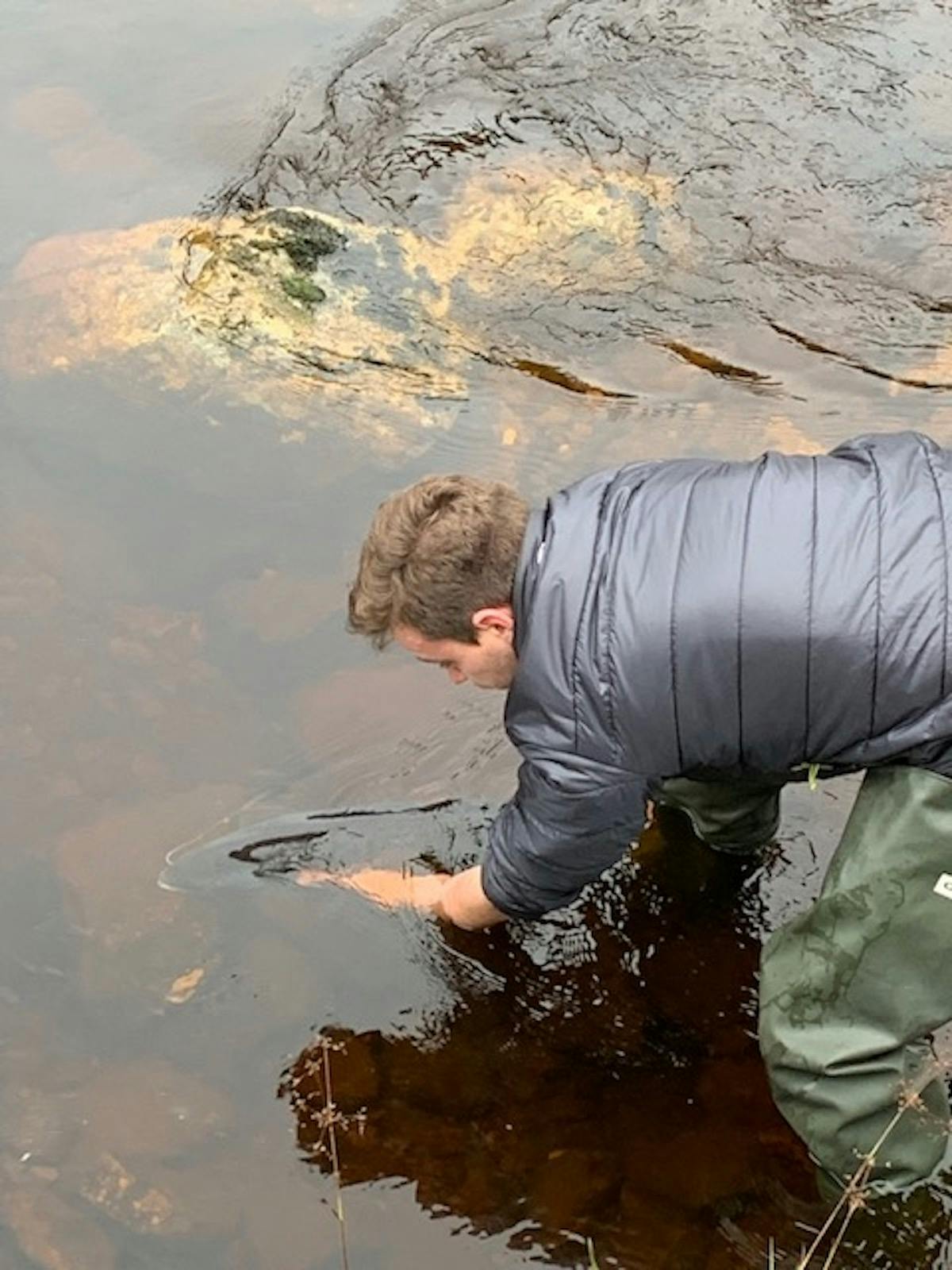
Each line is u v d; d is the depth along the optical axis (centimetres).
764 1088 183
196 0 371
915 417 261
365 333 275
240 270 281
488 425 261
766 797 195
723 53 342
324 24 360
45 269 283
